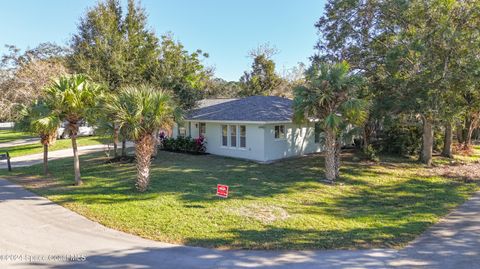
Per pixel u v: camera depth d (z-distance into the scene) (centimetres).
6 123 5688
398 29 1691
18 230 772
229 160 1825
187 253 638
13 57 3416
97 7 1948
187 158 1900
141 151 1120
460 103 1664
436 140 2148
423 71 1476
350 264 587
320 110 1284
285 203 1010
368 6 1753
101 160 1847
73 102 1181
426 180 1391
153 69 1928
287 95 4109
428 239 721
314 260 604
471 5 1461
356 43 1831
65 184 1275
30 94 2756
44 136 1484
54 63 3077
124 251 647
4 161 2056
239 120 1836
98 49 1812
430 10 1467
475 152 2288
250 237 722
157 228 777
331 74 1231
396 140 2002
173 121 1143
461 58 1407
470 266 577
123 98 1069
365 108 1298
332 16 1869
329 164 1327
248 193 1117
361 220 859
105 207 946
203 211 903
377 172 1529
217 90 4531
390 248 667
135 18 2005
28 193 1146
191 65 2298
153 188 1166
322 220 852
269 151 1802
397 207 998
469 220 864
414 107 1487
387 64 1529
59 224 814
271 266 578
